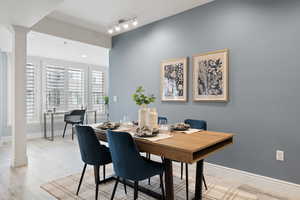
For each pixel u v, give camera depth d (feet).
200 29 10.03
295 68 7.45
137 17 11.43
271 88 8.00
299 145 7.39
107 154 7.20
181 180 8.80
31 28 10.59
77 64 21.35
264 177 8.19
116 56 14.51
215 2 9.51
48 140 17.15
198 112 10.20
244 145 8.72
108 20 11.78
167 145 5.35
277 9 7.82
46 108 18.90
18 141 10.32
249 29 8.52
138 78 13.04
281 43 7.75
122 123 9.30
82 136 7.02
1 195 7.38
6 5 7.72
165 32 11.51
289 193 7.56
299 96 7.38
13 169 10.02
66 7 10.12
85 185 8.25
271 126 8.02
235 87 8.94
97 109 23.31
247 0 8.55
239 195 7.49
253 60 8.43
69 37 12.20
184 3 9.80
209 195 7.48
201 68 9.98
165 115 11.62
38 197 7.26
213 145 6.16
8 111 16.76
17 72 10.07
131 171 5.70
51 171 9.83
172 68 11.14
